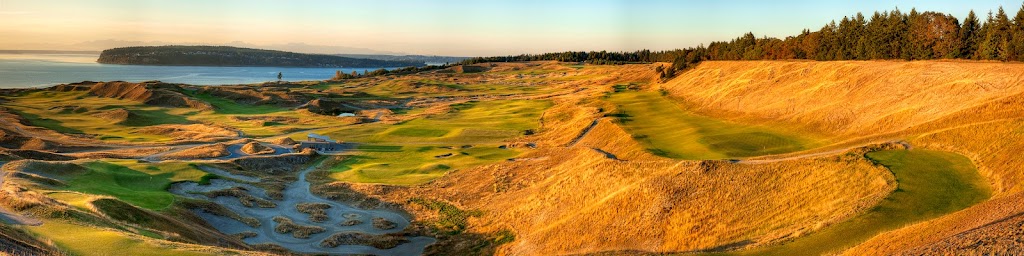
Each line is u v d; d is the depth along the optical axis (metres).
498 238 48.78
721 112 89.19
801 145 60.38
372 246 48.22
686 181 46.94
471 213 55.56
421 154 87.31
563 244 44.31
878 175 40.97
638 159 60.28
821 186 41.34
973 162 42.72
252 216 54.28
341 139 103.06
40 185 49.50
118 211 39.91
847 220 35.72
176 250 29.50
